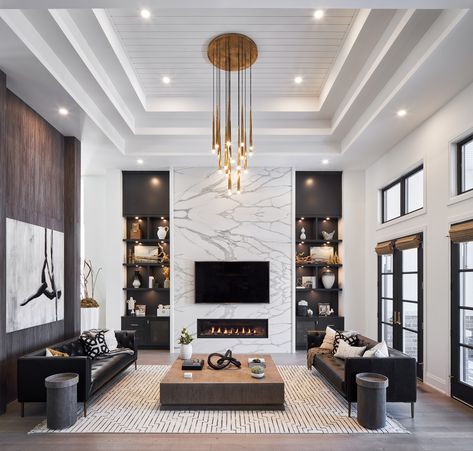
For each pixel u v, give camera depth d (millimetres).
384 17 4133
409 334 6301
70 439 3742
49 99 4922
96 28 4289
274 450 3523
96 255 8867
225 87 6164
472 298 4680
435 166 5418
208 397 4504
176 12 4332
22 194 4961
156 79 5910
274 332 8062
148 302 8633
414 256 6180
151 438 3773
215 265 8102
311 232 8812
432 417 4301
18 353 4797
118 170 8438
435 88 4688
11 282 4582
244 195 8273
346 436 3811
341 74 5344
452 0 3150
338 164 8094
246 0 3205
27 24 3748
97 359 5562
